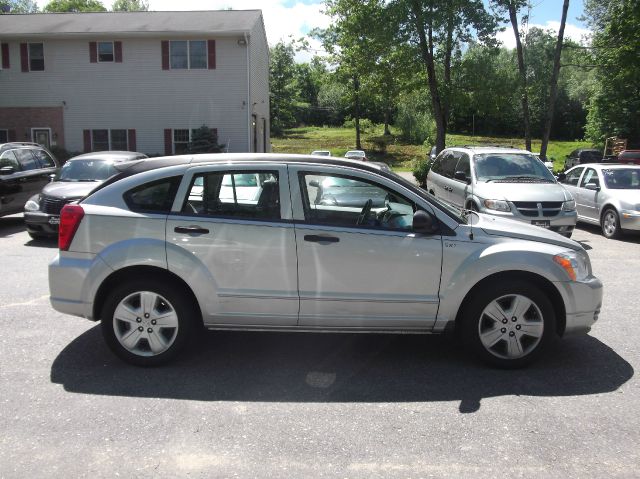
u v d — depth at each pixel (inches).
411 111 2306.8
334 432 142.1
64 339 209.2
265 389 167.9
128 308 180.5
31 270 328.2
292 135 2578.7
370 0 929.5
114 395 162.6
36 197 423.5
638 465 128.0
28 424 145.1
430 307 179.0
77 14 1160.2
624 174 498.3
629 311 251.4
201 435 140.2
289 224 177.9
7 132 1080.2
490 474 124.1
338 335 217.2
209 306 179.0
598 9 1470.2
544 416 151.2
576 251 185.3
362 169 183.3
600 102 1528.1
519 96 899.4
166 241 177.8
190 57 1045.8
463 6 850.1
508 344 180.7
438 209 182.1
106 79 1056.8
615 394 165.2
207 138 1016.2
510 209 391.5
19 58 1059.3
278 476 122.8
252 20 1095.0
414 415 151.6
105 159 478.6
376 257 177.2
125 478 122.0
